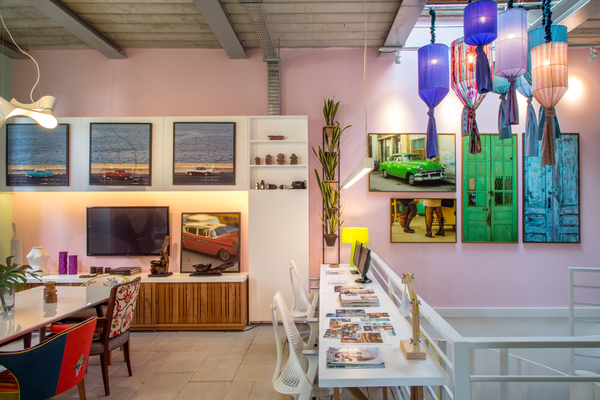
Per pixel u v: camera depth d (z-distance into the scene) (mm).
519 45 2482
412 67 5008
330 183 4711
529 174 4930
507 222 4938
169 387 3045
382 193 5000
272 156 4871
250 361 3543
